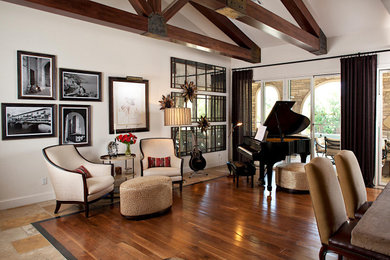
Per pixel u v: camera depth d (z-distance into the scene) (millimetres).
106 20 3406
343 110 5457
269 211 3781
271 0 5055
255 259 2514
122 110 5105
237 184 5066
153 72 5609
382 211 1841
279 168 4879
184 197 4465
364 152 5207
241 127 7148
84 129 4645
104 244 2848
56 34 4305
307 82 6176
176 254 2623
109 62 4930
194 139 6062
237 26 6066
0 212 3791
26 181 4113
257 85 7035
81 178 3562
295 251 2654
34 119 4137
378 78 5191
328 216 1835
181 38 4438
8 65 3887
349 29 5352
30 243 2885
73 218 3582
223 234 3057
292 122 5223
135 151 5348
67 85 4426
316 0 4816
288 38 4637
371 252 1629
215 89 7051
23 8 3990
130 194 3469
